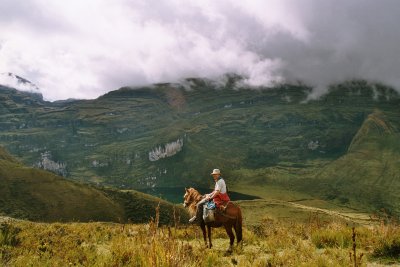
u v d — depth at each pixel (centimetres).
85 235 1702
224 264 1049
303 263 975
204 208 1324
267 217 1975
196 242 1529
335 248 1234
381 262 1066
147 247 863
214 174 1323
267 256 1202
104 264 920
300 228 1688
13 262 976
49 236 1556
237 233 1294
